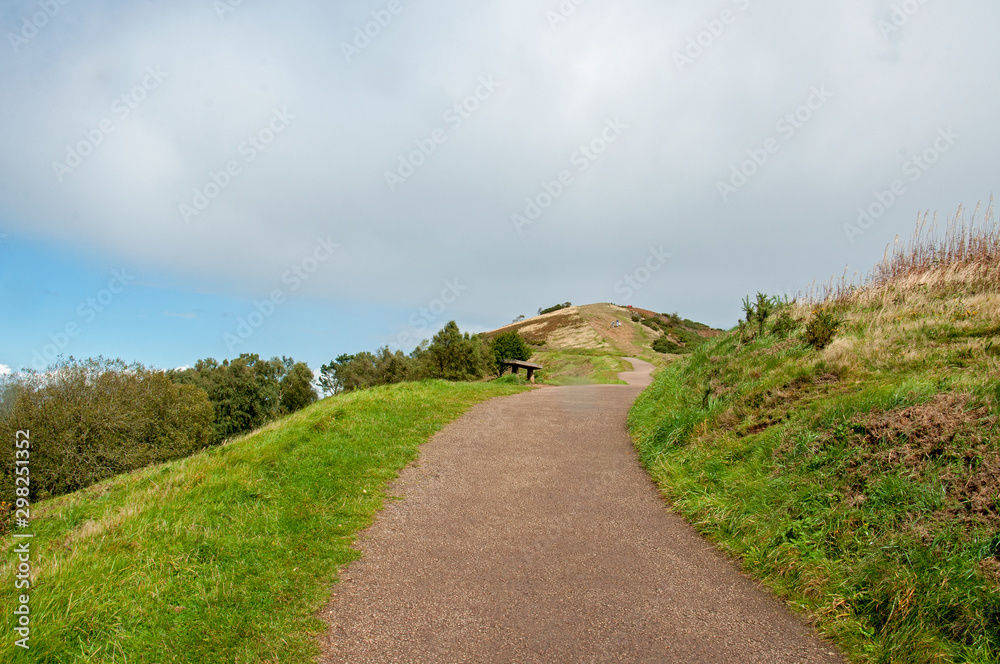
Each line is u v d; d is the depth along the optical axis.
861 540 4.23
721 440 6.84
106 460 20.70
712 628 3.76
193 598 4.02
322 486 6.61
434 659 3.42
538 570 4.66
